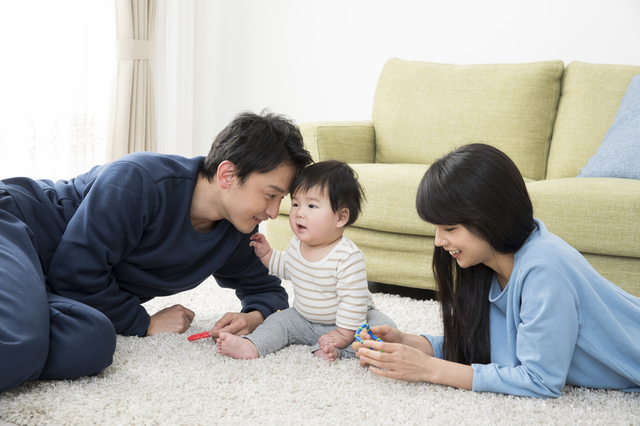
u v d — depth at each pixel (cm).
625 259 165
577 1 256
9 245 107
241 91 340
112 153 286
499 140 234
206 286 189
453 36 283
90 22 274
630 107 203
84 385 102
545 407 101
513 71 239
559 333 102
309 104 324
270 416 93
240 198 122
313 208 124
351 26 308
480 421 94
